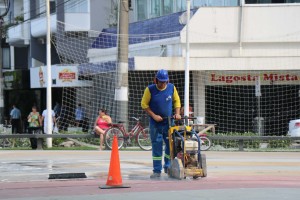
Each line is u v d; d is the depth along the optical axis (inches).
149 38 2982.3
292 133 2456.9
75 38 3535.9
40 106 3951.8
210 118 2810.0
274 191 1003.9
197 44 2785.4
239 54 2795.3
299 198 925.8
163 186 1069.1
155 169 1206.3
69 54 3511.3
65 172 1347.2
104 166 1497.3
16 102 4106.8
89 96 3221.0
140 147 2162.9
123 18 2364.7
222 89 2819.9
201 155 1176.2
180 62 2664.9
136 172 1339.8
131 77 2856.8
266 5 2785.4
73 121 3309.5
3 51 4685.0
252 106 2812.5
